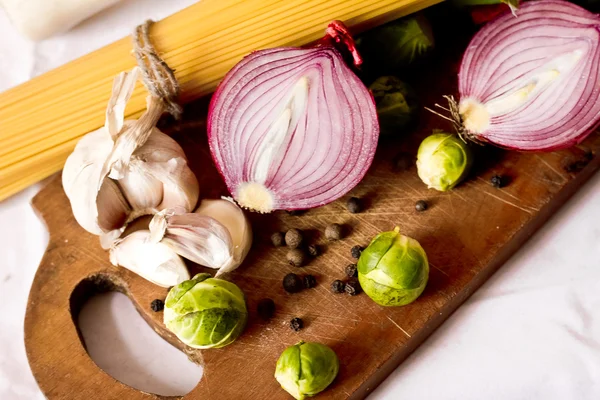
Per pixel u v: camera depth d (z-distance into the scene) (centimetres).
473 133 47
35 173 50
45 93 48
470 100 48
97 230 48
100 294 49
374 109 45
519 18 47
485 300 47
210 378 46
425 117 50
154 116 47
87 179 46
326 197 47
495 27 47
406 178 48
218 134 47
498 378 46
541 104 47
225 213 47
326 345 46
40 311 47
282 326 46
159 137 48
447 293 46
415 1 47
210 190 49
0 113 48
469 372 47
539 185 48
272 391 45
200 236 46
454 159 46
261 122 46
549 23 47
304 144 46
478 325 47
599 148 48
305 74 45
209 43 48
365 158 46
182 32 48
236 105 46
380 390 47
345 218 48
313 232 48
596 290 47
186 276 47
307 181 47
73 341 47
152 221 45
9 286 50
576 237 48
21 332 50
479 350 47
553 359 46
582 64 46
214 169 50
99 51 49
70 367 46
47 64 54
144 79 47
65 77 48
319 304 46
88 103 48
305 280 47
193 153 50
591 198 49
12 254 51
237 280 47
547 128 47
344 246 47
